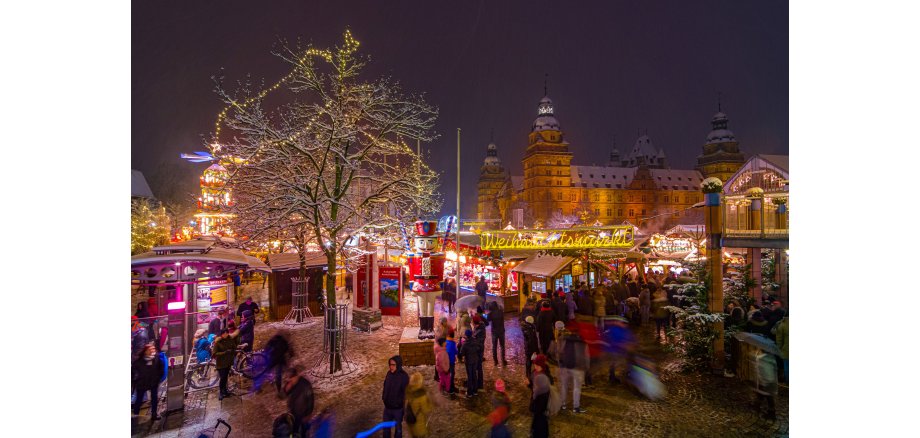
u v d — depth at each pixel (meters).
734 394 9.52
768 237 12.54
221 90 11.58
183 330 8.94
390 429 7.18
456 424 8.27
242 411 8.92
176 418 8.59
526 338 10.14
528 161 122.12
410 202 14.44
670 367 11.34
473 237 24.53
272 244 21.41
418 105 13.14
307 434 7.28
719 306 10.87
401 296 17.50
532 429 7.12
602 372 11.09
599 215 121.56
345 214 13.02
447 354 9.61
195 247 10.84
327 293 11.60
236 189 14.58
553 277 17.06
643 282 18.98
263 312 19.17
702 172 132.12
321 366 11.55
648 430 7.95
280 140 11.45
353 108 13.09
